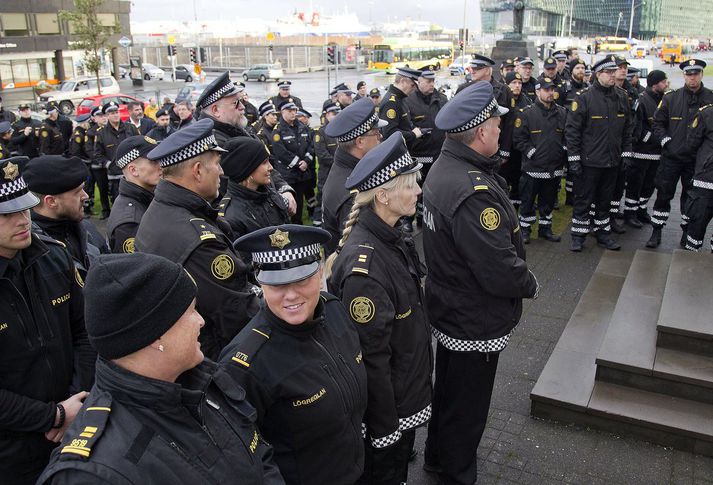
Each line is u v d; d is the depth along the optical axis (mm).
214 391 1893
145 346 1604
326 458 2311
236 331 2977
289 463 2287
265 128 8820
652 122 7461
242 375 2193
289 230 2162
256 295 3152
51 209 3477
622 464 3660
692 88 6762
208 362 1962
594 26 92562
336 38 68125
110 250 3895
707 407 3863
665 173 7156
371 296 2707
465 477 3502
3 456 2396
